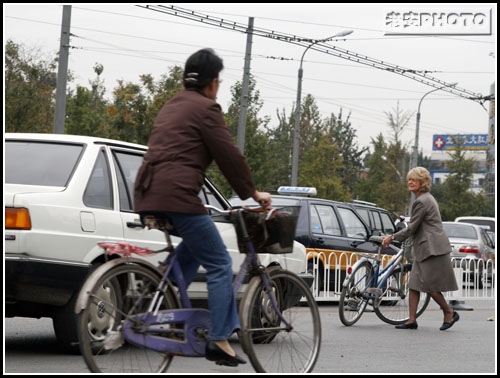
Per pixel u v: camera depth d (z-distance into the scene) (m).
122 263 11.71
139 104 70.38
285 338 13.26
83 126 71.94
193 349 12.20
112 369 11.72
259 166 83.12
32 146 16.92
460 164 140.38
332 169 106.44
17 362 15.41
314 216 32.97
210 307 12.14
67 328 15.90
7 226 15.28
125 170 17.53
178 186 11.66
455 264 36.78
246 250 12.95
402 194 127.44
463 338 21.61
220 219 18.58
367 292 24.16
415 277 23.62
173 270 12.21
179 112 11.94
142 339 11.81
